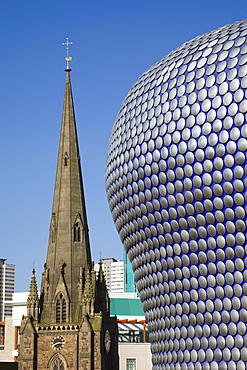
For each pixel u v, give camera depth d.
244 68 83.75
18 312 199.75
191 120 88.06
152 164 95.19
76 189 144.38
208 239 87.62
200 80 88.31
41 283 138.75
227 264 85.81
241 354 85.38
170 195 92.31
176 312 95.19
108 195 112.94
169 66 96.38
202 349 90.56
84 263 138.50
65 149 146.88
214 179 85.12
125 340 176.38
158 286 99.19
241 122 82.31
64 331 131.75
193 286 91.12
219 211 85.38
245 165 82.06
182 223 91.25
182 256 92.31
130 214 103.12
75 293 136.00
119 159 103.50
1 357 198.00
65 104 150.12
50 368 131.25
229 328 86.56
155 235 97.44
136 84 104.00
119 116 104.94
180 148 89.62
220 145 84.19
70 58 152.50
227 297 86.44
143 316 181.62
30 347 131.75
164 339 99.12
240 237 83.81
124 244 111.00
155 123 94.62
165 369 98.94
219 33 93.06
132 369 157.50
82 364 129.38
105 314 136.88
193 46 95.00
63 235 140.25
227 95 84.12
